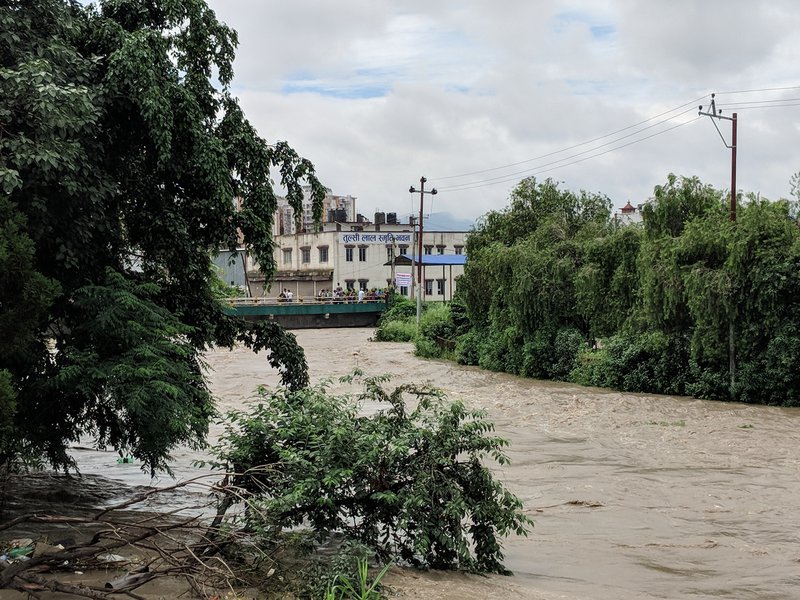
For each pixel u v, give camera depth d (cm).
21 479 1396
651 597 919
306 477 898
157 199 1288
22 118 1007
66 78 1144
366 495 933
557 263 3672
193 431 1240
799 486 1564
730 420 2416
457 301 4969
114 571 802
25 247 882
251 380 3381
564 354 3594
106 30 1236
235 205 1498
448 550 965
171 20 1349
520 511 1345
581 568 1050
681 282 2888
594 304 3456
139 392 1039
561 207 4875
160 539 959
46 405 1122
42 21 1143
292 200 1493
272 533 850
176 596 743
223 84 1411
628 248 3353
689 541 1191
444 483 945
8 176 898
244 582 793
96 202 1120
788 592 955
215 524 898
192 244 1344
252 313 7188
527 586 930
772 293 2658
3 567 751
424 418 1023
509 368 3922
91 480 1438
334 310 7494
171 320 1195
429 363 4403
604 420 2438
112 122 1239
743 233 2736
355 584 776
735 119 3128
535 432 2230
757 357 2750
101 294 1095
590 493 1494
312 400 977
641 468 1731
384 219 9875
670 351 3044
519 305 3741
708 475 1661
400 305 6888
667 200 3100
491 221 5012
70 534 972
